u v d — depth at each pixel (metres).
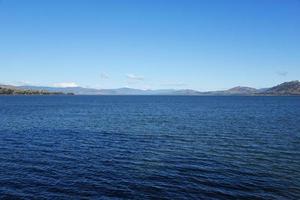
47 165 30.75
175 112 105.06
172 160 33.06
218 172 28.42
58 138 47.41
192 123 68.88
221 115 91.81
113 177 26.83
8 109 115.62
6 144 41.88
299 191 23.45
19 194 22.61
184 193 23.08
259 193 23.06
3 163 31.38
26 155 35.22
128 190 23.64
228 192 23.30
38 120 74.88
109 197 22.20
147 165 30.98
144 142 44.06
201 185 24.83
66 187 24.17
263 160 32.97
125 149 39.00
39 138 47.22
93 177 26.80
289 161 32.53
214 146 40.88
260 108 129.88
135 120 75.88
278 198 22.09
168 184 25.05
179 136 49.56
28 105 149.00
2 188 23.80
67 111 108.31
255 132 53.94
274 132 53.88
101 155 35.47
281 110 115.75
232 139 46.53
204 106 148.88
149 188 24.11
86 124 66.88
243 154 35.94
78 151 37.66
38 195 22.45
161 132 54.12
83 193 22.94
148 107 139.50
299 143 42.94
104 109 122.38
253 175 27.45
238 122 70.94
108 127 61.53
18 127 60.88
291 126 62.56
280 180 26.03
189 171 28.78
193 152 37.06
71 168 29.70
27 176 26.91
